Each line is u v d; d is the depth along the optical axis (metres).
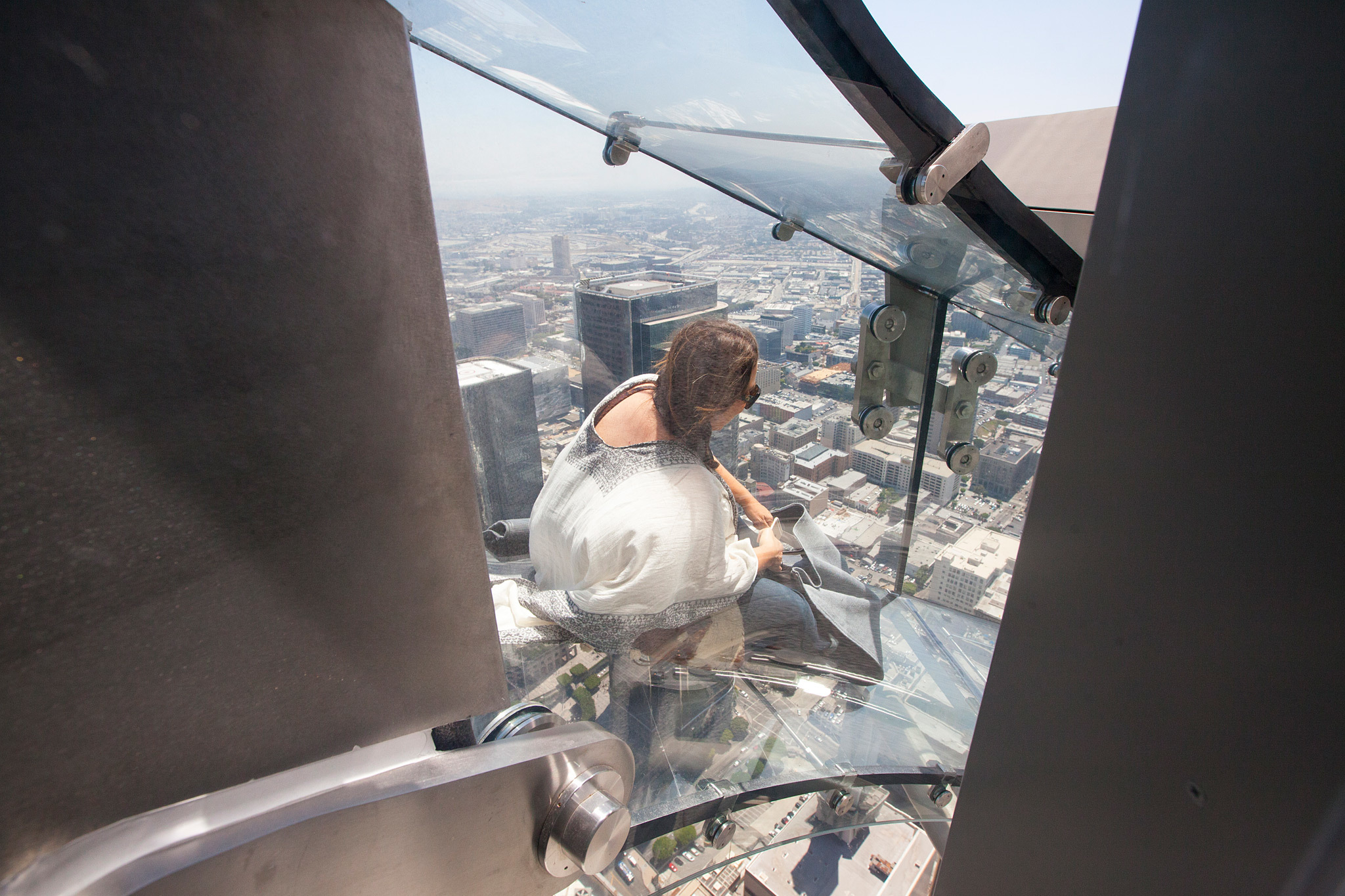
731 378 1.11
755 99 1.01
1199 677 0.43
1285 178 0.33
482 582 0.52
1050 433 0.50
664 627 1.22
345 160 0.36
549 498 1.21
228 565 0.37
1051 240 1.35
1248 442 0.37
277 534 0.39
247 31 0.30
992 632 1.71
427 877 0.56
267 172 0.33
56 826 0.35
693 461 1.18
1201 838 0.45
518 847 0.62
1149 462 0.43
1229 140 0.35
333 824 0.49
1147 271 0.41
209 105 0.30
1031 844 0.61
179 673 0.37
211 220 0.32
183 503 0.35
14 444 0.29
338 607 0.44
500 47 0.87
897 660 1.60
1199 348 0.39
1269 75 0.33
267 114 0.32
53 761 0.34
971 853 0.69
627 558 1.13
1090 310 0.45
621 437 1.16
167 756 0.38
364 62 0.35
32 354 0.28
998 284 1.45
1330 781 0.36
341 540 0.42
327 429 0.39
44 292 0.28
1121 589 0.47
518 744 0.61
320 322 0.37
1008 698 0.60
